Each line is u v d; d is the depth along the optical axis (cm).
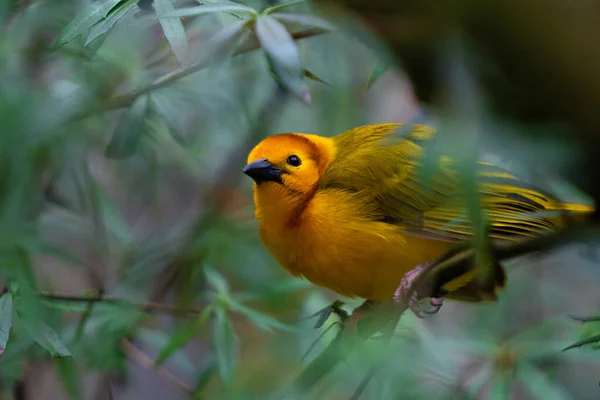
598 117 235
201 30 244
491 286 247
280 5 238
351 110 252
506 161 237
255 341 253
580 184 238
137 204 258
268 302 250
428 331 248
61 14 244
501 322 251
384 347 244
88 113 243
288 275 254
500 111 235
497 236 246
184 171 257
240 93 250
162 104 246
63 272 253
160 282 253
